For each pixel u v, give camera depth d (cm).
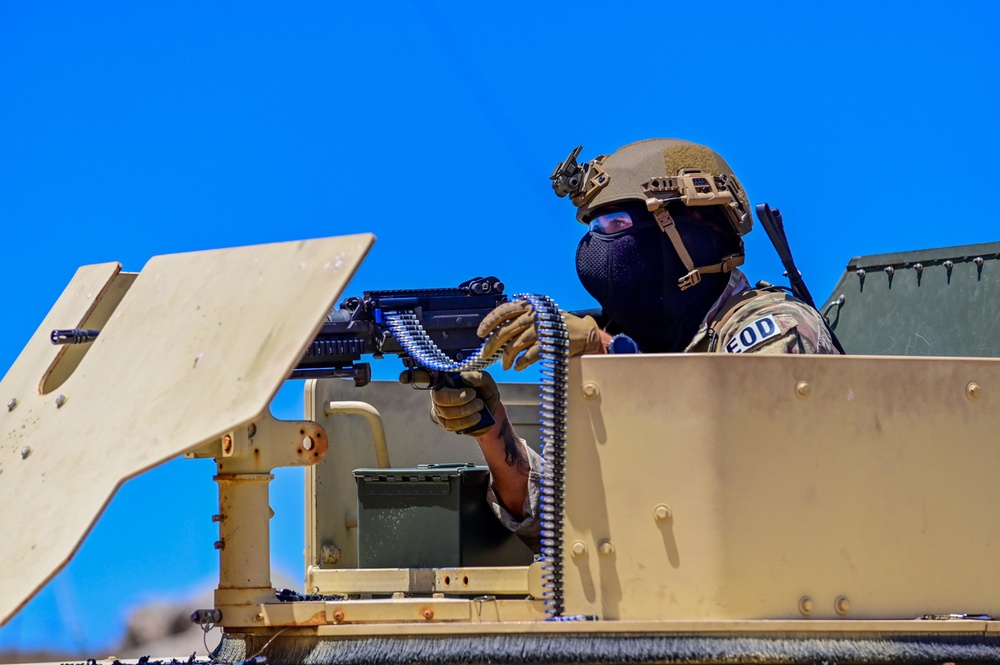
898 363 691
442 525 872
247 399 573
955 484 696
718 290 870
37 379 722
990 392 712
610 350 729
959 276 1062
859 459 677
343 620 691
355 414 1039
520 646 638
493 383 888
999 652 671
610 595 657
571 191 883
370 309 827
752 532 654
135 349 660
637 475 660
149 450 590
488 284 855
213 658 701
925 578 683
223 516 705
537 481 898
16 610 569
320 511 1023
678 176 849
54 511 605
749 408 661
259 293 621
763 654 632
